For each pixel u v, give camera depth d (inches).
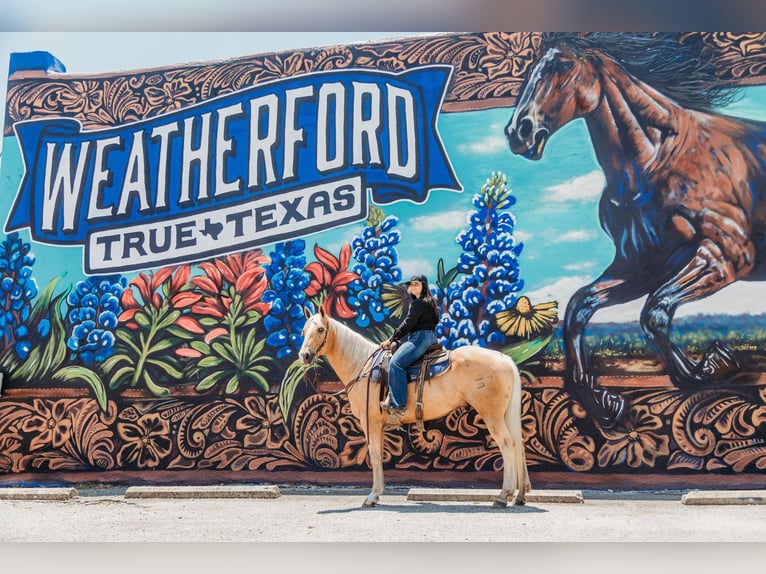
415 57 384.8
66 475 362.0
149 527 248.8
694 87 359.3
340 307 364.8
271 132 389.1
